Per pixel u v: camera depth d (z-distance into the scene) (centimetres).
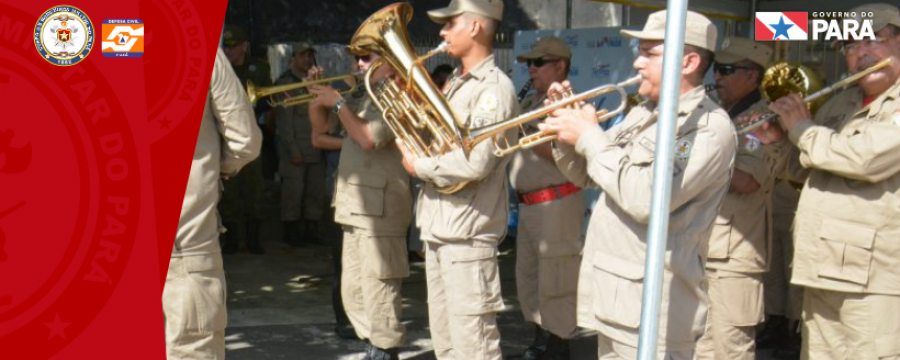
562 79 542
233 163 387
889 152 357
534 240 516
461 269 431
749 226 444
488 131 389
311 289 735
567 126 342
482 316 436
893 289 372
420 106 425
